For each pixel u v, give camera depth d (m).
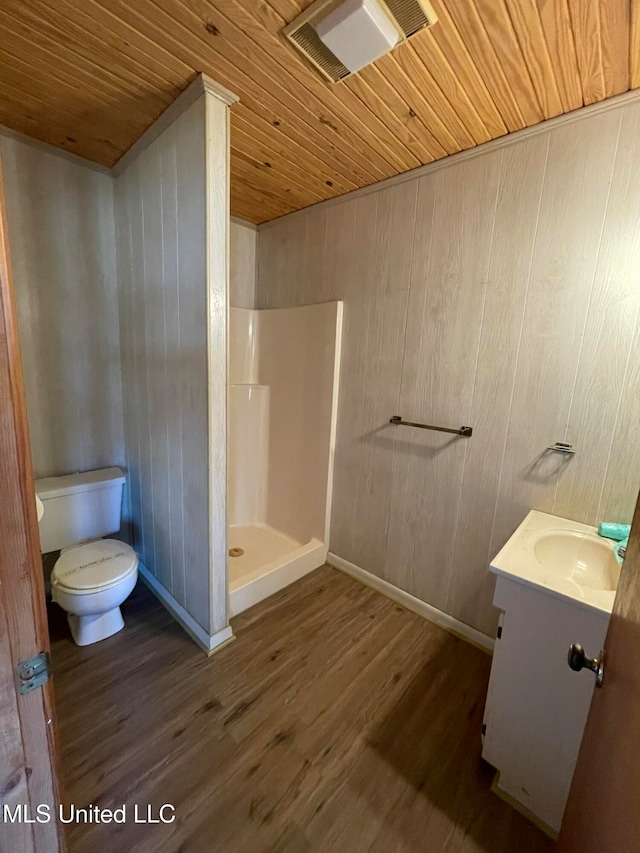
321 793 1.17
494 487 1.70
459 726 1.40
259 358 2.77
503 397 1.63
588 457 1.44
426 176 1.77
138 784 1.17
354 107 1.39
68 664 1.62
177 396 1.71
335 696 1.51
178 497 1.81
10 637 0.51
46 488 1.88
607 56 1.10
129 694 1.48
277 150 1.67
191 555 1.77
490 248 1.60
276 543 2.61
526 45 1.07
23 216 1.79
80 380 2.09
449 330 1.76
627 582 0.69
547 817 1.10
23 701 0.54
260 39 1.11
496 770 1.25
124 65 1.23
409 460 1.99
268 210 2.39
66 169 1.88
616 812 0.56
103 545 1.91
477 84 1.24
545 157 1.43
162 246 1.66
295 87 1.30
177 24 1.06
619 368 1.35
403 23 1.01
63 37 1.11
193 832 1.06
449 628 1.92
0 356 0.46
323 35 1.05
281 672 1.62
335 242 2.20
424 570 2.00
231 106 1.40
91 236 2.01
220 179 1.39
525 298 1.53
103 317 2.12
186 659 1.67
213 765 1.23
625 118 1.26
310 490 2.51
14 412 0.48
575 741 1.04
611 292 1.34
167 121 1.50
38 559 0.53
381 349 2.04
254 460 2.82
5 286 0.46
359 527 2.28
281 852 1.02
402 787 1.19
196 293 1.49
